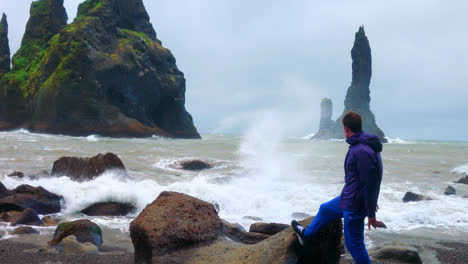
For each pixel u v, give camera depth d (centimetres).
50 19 6181
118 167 982
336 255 340
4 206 705
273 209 878
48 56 4875
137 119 5044
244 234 481
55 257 442
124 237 578
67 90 4400
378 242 605
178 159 1586
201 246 376
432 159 2456
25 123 4894
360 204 300
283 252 335
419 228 721
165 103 5762
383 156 2702
